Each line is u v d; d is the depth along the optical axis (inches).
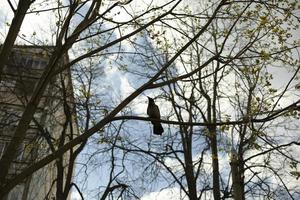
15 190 736.3
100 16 365.1
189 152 666.8
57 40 374.0
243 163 561.6
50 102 616.1
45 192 873.5
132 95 324.5
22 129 320.8
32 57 580.4
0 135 516.7
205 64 351.6
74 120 612.7
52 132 672.4
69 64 365.4
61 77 567.8
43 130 530.3
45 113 583.5
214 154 642.2
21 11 358.0
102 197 524.7
